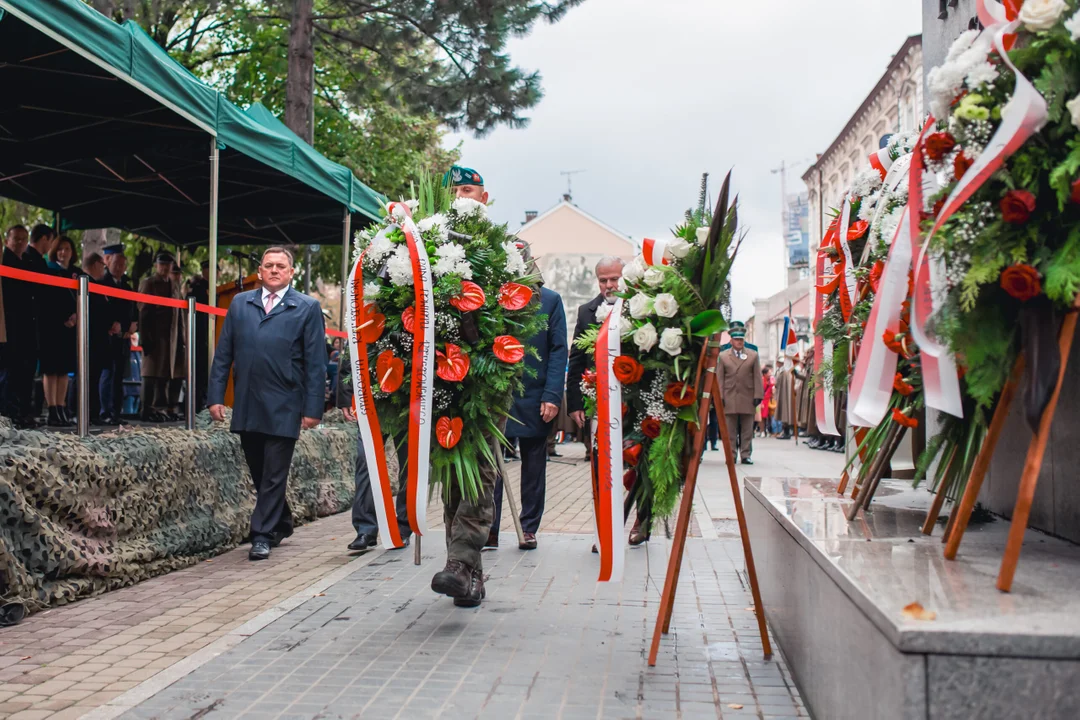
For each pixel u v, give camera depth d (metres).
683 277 3.74
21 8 5.39
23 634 4.36
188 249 13.44
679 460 3.86
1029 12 2.59
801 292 58.09
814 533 3.36
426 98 16.64
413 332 4.32
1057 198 2.58
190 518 6.37
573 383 7.61
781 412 25.34
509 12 15.84
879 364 3.34
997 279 2.67
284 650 4.03
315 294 23.11
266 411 6.46
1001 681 1.99
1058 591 2.39
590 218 55.50
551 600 4.97
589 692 3.46
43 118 7.82
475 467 4.40
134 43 6.48
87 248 16.44
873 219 4.27
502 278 4.57
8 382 7.47
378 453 4.48
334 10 17.70
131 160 9.46
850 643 2.51
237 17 20.17
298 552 6.62
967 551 2.99
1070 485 3.26
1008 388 2.78
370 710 3.27
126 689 3.54
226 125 7.91
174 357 9.32
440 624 4.47
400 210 4.51
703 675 3.66
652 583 5.40
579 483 11.55
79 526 5.22
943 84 2.80
